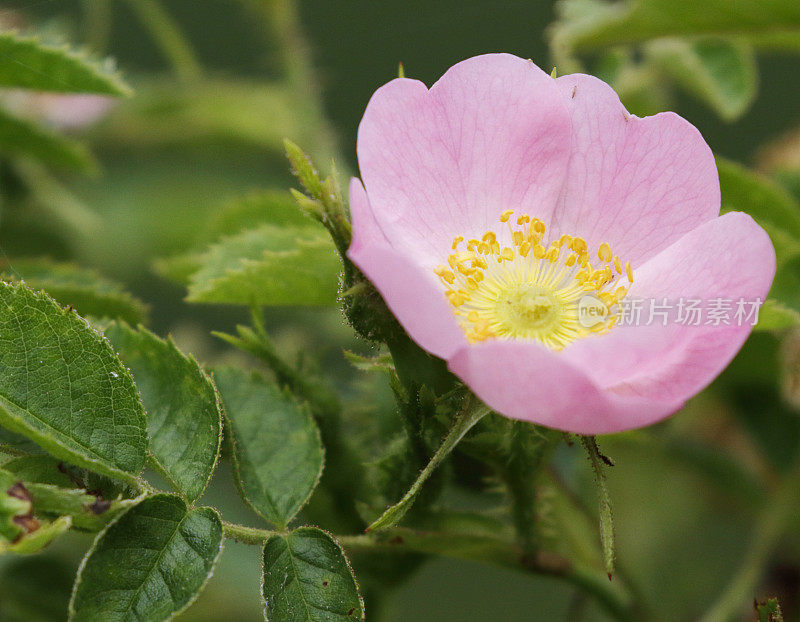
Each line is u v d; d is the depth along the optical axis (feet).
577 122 1.36
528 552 1.39
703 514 1.62
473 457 1.34
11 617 1.50
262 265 1.40
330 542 1.31
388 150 1.34
